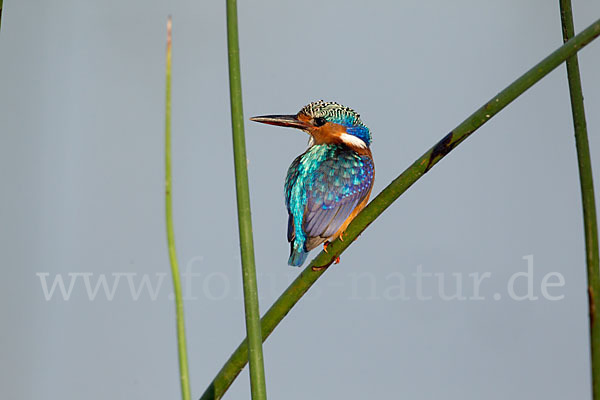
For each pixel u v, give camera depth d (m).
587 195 2.45
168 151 2.15
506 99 2.72
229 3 2.35
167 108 2.14
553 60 2.60
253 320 2.34
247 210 2.36
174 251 2.17
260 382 2.33
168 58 2.14
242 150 2.37
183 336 2.18
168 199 2.16
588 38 2.51
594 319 2.40
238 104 2.35
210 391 2.91
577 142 2.50
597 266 2.43
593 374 2.38
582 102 2.51
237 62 2.37
